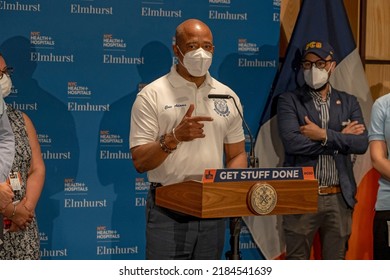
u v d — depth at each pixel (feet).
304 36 14.33
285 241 14.06
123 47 13.55
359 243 14.87
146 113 10.92
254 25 14.17
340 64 14.62
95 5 13.35
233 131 11.41
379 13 15.80
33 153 11.81
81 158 13.43
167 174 10.84
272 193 9.29
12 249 11.06
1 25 12.90
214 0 13.96
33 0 13.02
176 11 13.79
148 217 11.00
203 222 10.75
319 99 13.76
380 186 12.30
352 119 13.84
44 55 13.14
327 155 13.56
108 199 13.60
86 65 13.37
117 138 13.60
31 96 13.12
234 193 9.13
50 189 13.29
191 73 10.87
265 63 14.29
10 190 10.41
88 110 13.43
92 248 13.56
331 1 14.51
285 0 15.37
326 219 13.67
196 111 11.00
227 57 14.07
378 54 15.76
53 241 13.34
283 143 13.62
